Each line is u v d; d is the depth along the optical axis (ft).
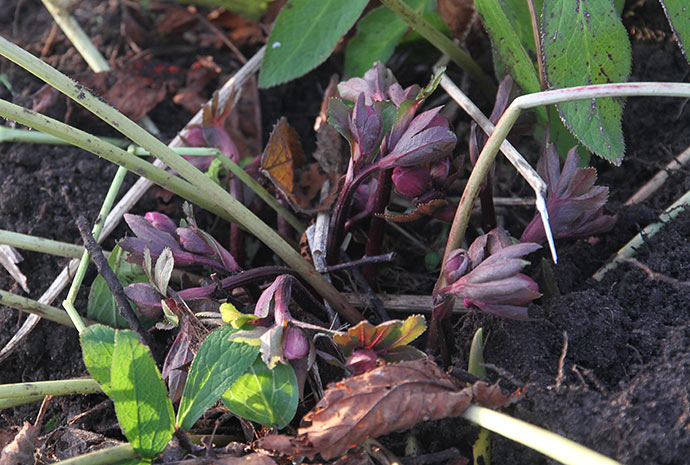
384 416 2.56
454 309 2.94
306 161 3.37
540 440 2.50
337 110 2.80
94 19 3.60
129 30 3.55
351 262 2.92
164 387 2.64
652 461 2.54
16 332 3.03
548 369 2.70
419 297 3.00
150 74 3.44
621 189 3.10
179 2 3.57
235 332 2.68
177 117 3.41
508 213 3.15
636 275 2.84
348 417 2.55
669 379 2.61
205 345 2.68
